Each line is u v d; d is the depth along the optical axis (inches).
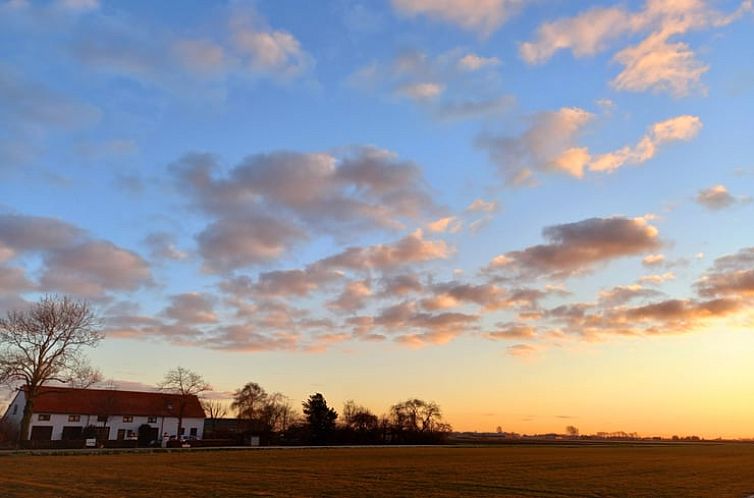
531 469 2181.3
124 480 1460.4
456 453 3412.9
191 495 1202.6
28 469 1713.8
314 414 4699.8
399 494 1311.5
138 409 4259.4
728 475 2054.6
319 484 1478.8
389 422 5300.2
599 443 7071.9
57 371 2876.5
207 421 5383.9
